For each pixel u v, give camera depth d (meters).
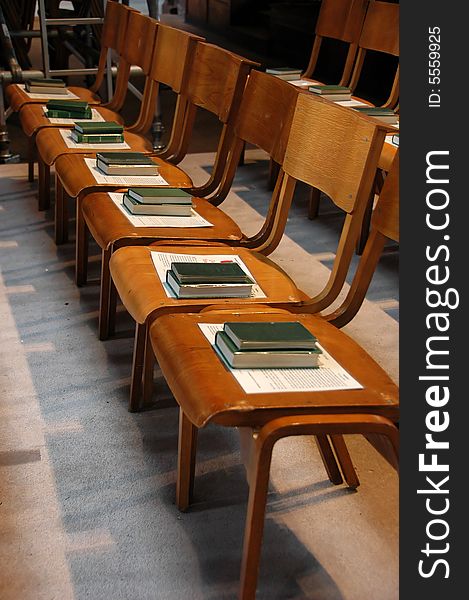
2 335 3.34
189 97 3.83
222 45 10.53
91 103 4.87
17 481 2.46
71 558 2.16
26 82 5.09
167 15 13.23
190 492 2.38
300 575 2.12
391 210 2.33
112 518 2.32
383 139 2.36
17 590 2.05
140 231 2.94
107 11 5.13
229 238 2.98
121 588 2.07
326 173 2.57
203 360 2.03
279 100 2.97
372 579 2.12
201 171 5.64
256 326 2.08
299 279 3.95
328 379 1.98
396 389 1.97
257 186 5.40
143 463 2.57
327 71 8.52
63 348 3.25
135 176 3.54
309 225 4.72
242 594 1.90
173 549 2.21
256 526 1.84
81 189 3.37
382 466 2.58
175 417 2.82
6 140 5.78
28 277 3.89
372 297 3.80
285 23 9.38
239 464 2.58
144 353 2.78
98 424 2.77
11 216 4.71
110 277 3.22
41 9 5.86
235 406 1.82
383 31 4.88
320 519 2.33
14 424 2.75
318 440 2.43
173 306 2.41
